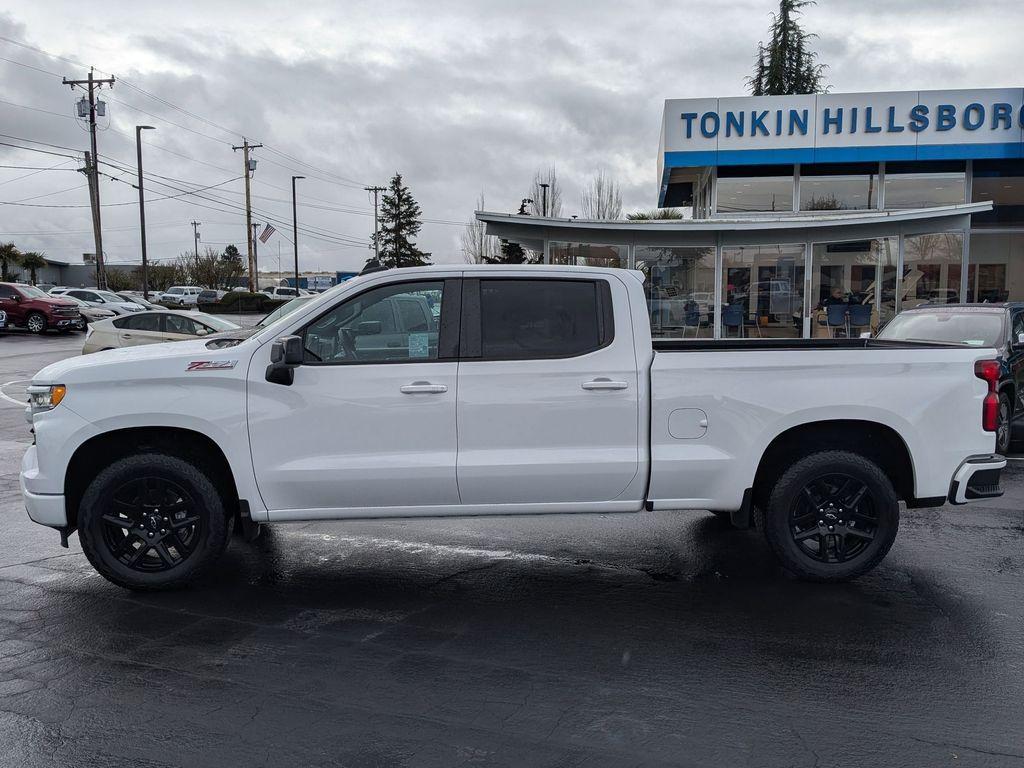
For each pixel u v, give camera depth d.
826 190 20.64
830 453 5.34
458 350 5.23
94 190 43.62
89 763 3.36
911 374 5.30
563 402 5.19
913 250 19.81
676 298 17.94
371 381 5.14
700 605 5.13
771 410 5.24
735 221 17.00
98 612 5.01
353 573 5.76
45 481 5.09
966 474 5.34
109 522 5.14
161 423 5.09
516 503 5.27
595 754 3.41
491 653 4.42
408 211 99.44
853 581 5.54
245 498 5.16
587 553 6.22
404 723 3.67
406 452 5.17
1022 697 3.91
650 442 5.25
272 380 5.07
